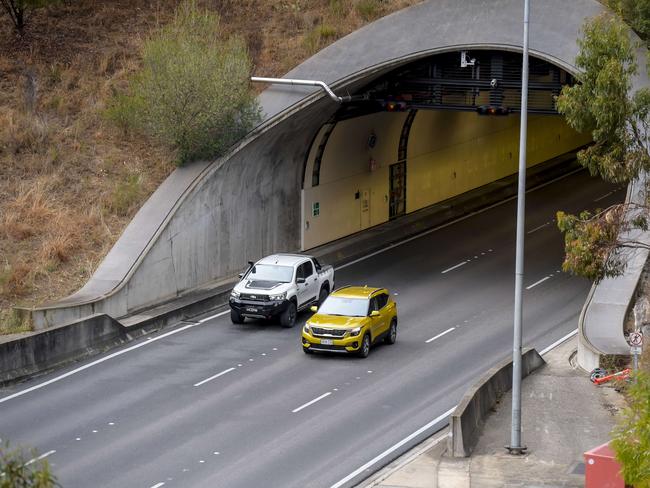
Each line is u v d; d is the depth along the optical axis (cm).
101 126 5284
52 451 3025
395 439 3141
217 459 2964
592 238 3491
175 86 4847
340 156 5797
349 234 5981
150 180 5000
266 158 5222
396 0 5847
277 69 5403
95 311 4197
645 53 4675
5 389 3628
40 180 4872
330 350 3947
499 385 3512
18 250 4497
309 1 6100
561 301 4800
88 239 4644
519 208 3036
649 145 4112
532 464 2892
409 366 3888
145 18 6181
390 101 5359
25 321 3956
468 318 4538
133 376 3766
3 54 5719
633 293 4328
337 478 2831
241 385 3656
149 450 3036
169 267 4681
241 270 5188
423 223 6353
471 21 4938
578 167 8144
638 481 2105
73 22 6059
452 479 2784
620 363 3709
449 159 6888
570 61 4688
